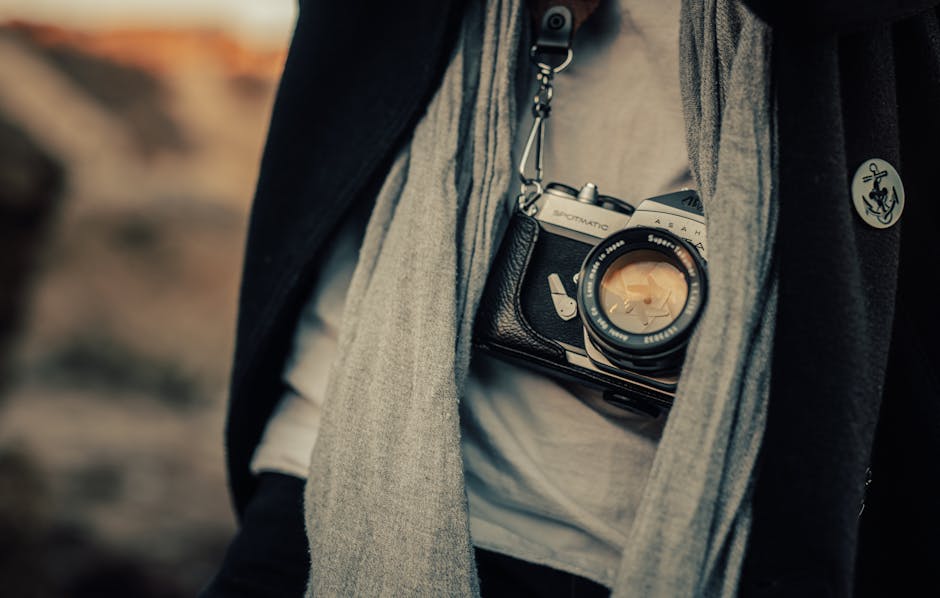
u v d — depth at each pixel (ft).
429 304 3.03
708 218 2.86
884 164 2.89
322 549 3.05
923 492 3.10
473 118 3.32
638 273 2.96
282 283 3.47
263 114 41.45
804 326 2.73
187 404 21.98
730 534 2.79
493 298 3.16
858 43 2.88
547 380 3.21
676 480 2.74
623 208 3.14
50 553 13.32
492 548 3.22
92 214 27.09
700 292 2.82
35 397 19.72
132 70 37.65
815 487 2.71
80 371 21.77
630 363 2.96
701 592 2.73
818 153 2.77
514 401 3.24
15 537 13.16
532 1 3.27
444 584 2.89
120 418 19.86
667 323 2.90
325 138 3.47
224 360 24.53
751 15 2.89
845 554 2.70
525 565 3.22
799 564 2.75
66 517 14.21
